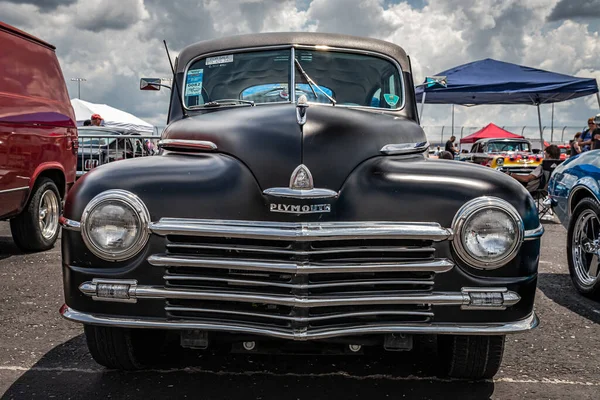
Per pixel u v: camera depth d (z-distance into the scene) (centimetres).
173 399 281
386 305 261
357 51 413
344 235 249
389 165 281
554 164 1065
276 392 292
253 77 399
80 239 265
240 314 260
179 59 423
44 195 646
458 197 261
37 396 283
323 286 252
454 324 261
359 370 321
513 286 260
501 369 327
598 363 340
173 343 358
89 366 322
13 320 404
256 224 254
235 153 277
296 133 276
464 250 256
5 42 571
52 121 634
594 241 486
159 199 262
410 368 325
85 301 267
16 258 611
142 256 260
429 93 1398
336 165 267
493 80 1391
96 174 275
